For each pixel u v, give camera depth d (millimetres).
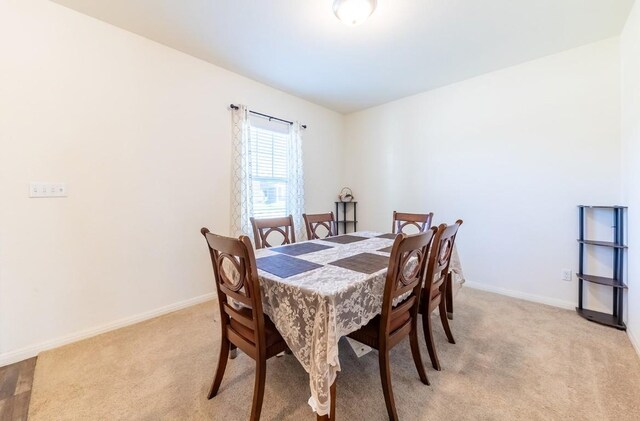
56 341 1924
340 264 1541
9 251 1768
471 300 2727
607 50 2312
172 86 2484
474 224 3102
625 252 2189
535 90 2666
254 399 1188
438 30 2193
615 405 1340
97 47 2076
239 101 3000
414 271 1438
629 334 1994
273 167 3387
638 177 1865
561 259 2572
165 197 2461
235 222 2928
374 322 1393
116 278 2197
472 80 3070
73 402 1396
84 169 2035
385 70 2891
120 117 2193
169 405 1377
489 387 1486
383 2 1867
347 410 1331
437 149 3387
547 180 2627
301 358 1140
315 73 2963
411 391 1461
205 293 2752
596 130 2377
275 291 1260
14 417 1301
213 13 2006
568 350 1827
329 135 4168
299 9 1958
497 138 2910
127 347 1912
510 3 1890
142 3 1899
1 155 1731
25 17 1803
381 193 3994
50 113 1894
